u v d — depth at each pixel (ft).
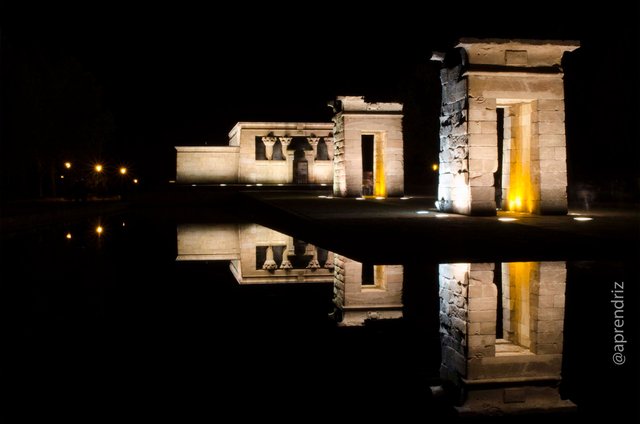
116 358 19.56
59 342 21.47
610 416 14.90
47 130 129.39
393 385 17.11
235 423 14.20
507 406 15.78
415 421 14.51
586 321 23.58
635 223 50.16
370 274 34.53
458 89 59.98
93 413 14.87
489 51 58.18
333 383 17.16
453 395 16.48
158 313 26.27
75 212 91.71
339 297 29.63
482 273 32.96
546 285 29.40
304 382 17.21
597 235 42.04
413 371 18.42
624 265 33.96
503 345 21.34
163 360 19.29
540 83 58.95
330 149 163.53
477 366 19.06
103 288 32.37
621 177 95.96
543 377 17.99
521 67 58.54
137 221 86.69
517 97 58.49
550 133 59.36
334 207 71.56
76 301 28.84
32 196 153.69
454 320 24.50
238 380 17.35
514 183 64.75
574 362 19.30
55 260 43.70
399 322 24.76
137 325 24.04
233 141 181.88
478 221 52.39
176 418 14.52
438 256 37.37
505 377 18.07
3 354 20.03
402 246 40.04
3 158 110.22
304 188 149.79
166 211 113.80
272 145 161.27
